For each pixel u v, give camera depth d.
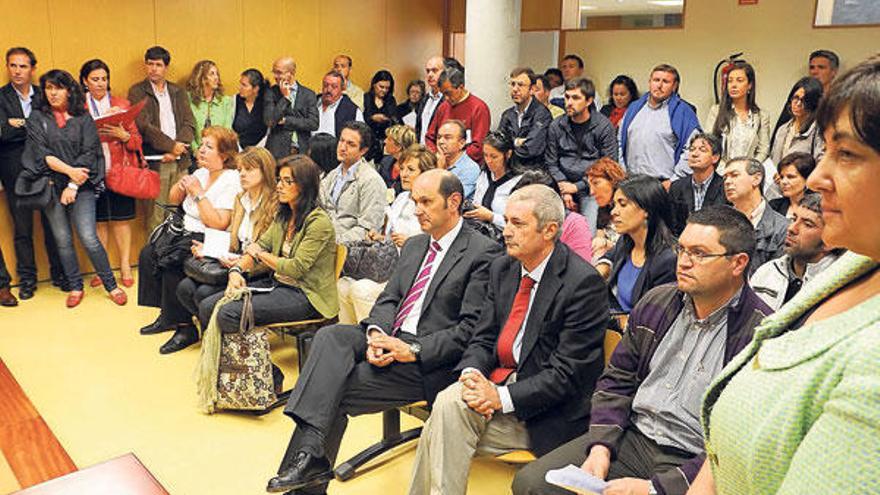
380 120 6.44
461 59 7.62
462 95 4.97
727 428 0.75
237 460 2.77
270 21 6.08
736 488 0.76
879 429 0.55
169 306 3.88
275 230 3.39
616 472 1.89
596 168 3.24
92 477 1.80
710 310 1.78
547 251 2.20
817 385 0.65
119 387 3.39
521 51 6.96
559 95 6.21
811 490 0.60
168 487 2.56
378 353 2.36
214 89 5.55
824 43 5.20
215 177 3.93
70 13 5.01
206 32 5.70
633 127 4.60
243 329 3.05
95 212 4.71
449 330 2.48
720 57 5.72
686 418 1.79
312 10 6.35
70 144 4.48
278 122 5.61
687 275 1.73
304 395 2.29
